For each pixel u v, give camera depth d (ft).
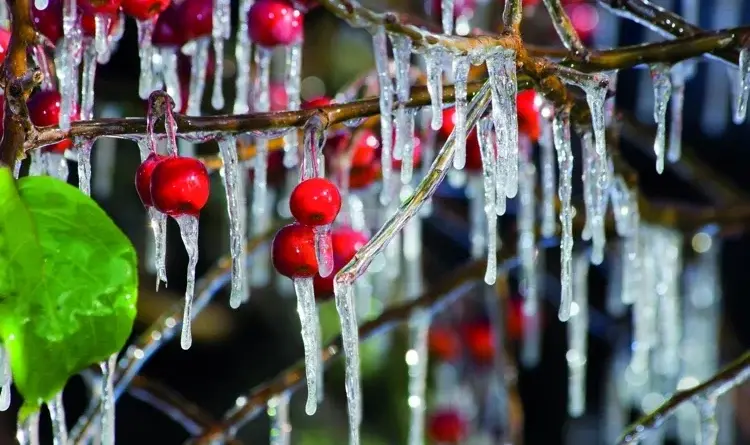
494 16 2.67
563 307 2.08
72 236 1.84
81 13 1.99
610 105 2.23
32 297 1.83
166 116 1.92
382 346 3.12
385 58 2.00
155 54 2.15
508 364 2.81
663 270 2.76
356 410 1.94
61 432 2.01
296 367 2.39
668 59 2.08
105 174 2.87
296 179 2.37
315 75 3.13
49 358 1.83
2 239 1.83
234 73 2.67
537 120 2.25
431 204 2.79
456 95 1.96
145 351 2.38
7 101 1.89
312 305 1.94
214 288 2.41
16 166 1.89
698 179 2.97
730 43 2.08
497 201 1.97
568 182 2.06
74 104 1.99
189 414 2.42
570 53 2.06
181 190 1.90
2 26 2.15
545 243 2.60
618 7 2.14
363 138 2.29
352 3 2.00
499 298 2.83
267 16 2.14
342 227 2.25
